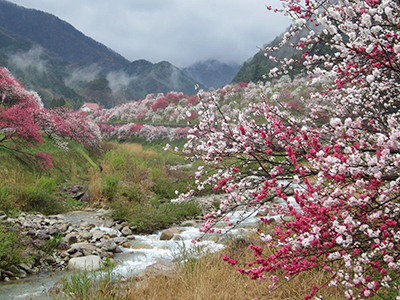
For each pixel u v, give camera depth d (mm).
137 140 40125
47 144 15234
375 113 3936
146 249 7477
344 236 2420
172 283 4574
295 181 2527
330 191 2930
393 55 2682
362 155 2611
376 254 2645
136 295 4367
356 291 3322
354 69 3410
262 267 2506
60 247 6980
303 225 2482
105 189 11945
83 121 20625
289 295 3791
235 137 3551
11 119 12953
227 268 4738
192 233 8500
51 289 4988
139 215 9500
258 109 4512
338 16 2504
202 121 3926
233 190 3316
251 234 6590
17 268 5820
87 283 4531
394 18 2691
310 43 3951
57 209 10305
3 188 9258
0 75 15016
